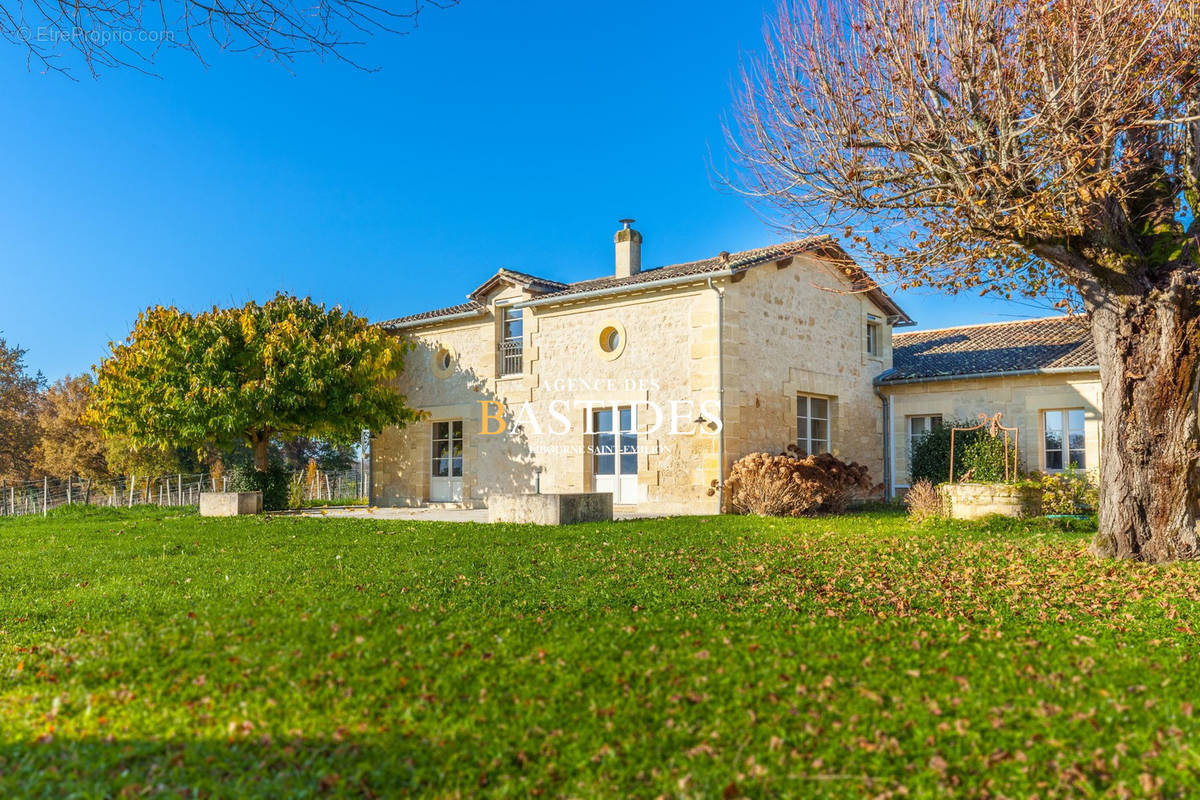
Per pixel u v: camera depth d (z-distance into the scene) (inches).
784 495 508.1
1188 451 309.9
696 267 594.6
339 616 224.7
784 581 282.2
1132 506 317.4
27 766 135.3
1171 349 305.6
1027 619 231.5
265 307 681.6
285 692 169.8
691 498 552.7
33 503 1089.4
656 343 576.1
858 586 273.9
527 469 652.1
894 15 313.7
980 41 299.3
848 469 553.0
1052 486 512.1
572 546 367.9
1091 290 323.9
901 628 219.3
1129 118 297.3
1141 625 224.7
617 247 705.6
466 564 319.0
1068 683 173.8
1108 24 281.3
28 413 1537.9
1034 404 616.4
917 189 325.7
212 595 264.2
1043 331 724.0
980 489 462.0
